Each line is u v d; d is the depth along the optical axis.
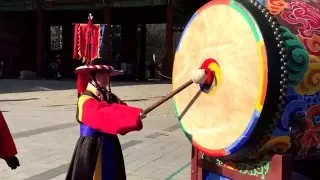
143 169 6.70
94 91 3.80
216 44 3.40
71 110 15.23
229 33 3.25
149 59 39.00
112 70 3.88
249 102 3.05
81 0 31.56
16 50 35.81
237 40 3.17
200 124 3.56
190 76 3.72
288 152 3.24
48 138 9.40
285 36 3.07
